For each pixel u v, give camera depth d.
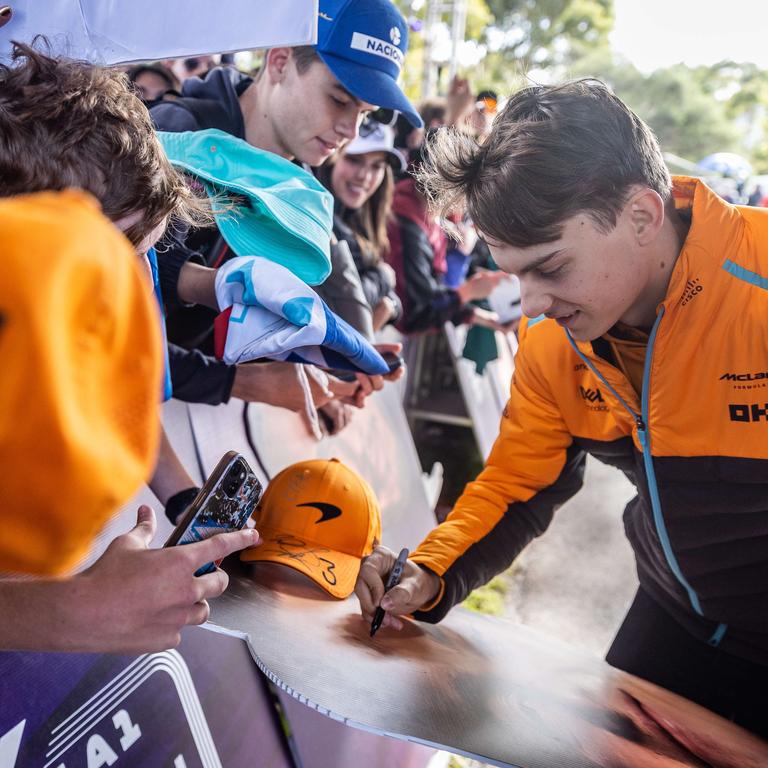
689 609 1.62
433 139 1.22
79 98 0.80
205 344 1.79
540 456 1.59
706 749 1.19
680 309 1.18
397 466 2.83
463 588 1.51
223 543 0.87
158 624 0.81
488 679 1.21
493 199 1.09
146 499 1.51
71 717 1.11
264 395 1.76
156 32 1.33
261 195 1.38
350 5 1.69
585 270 1.11
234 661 1.43
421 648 1.28
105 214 0.81
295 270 1.46
